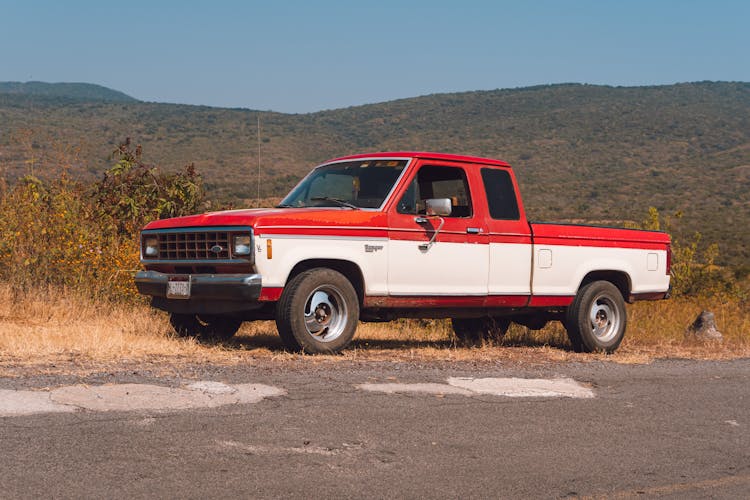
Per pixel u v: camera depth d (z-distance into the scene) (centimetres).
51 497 384
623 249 1013
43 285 1082
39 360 677
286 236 760
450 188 883
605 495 436
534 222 932
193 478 418
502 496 424
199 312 793
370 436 511
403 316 864
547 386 697
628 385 734
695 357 968
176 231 805
